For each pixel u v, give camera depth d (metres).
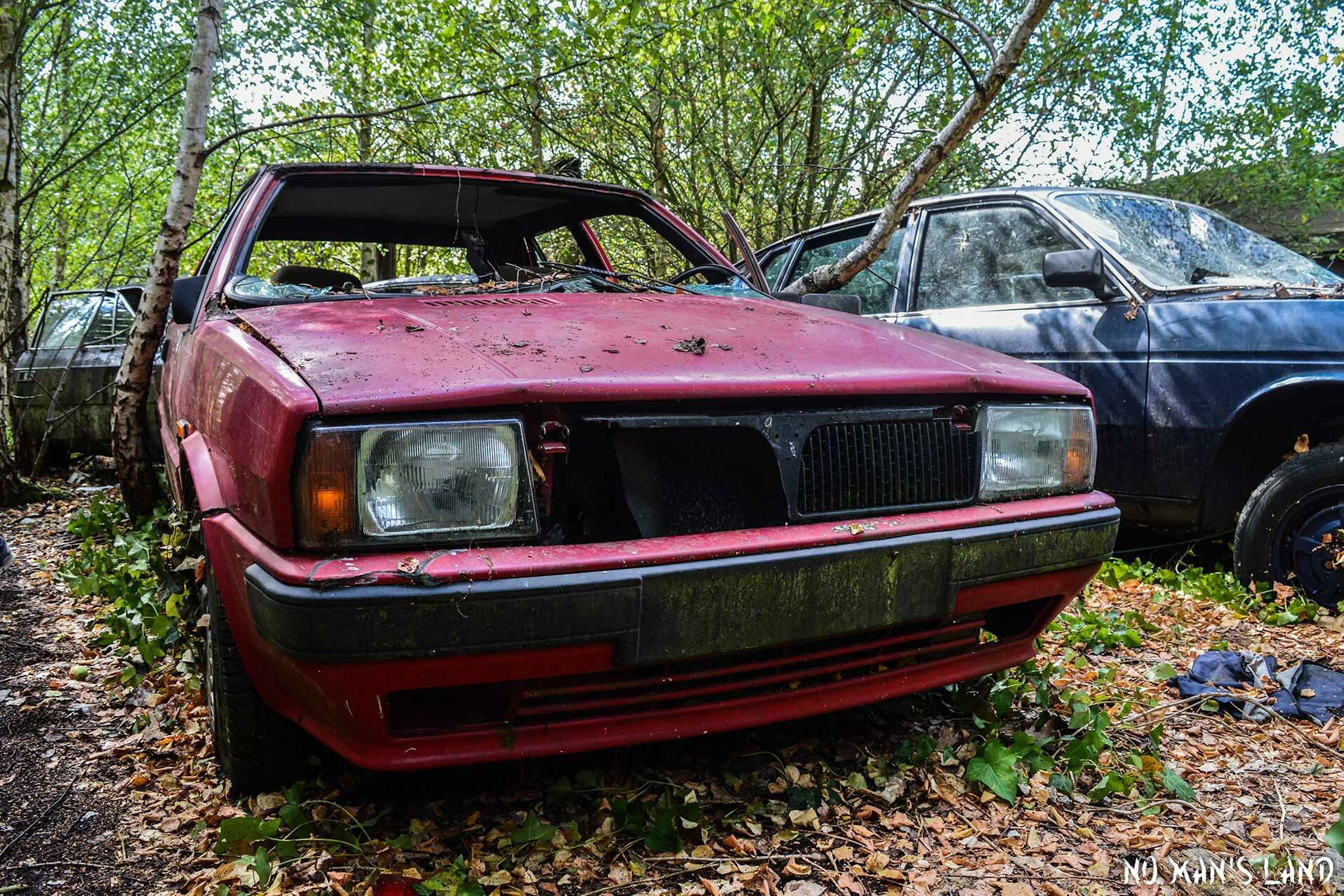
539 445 1.69
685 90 8.56
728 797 2.01
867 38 8.36
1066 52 8.42
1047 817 1.99
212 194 11.20
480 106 9.24
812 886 1.72
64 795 2.08
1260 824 1.99
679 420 1.77
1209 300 3.56
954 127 4.55
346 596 1.50
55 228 12.93
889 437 1.99
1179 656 3.02
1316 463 3.24
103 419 6.50
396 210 3.40
